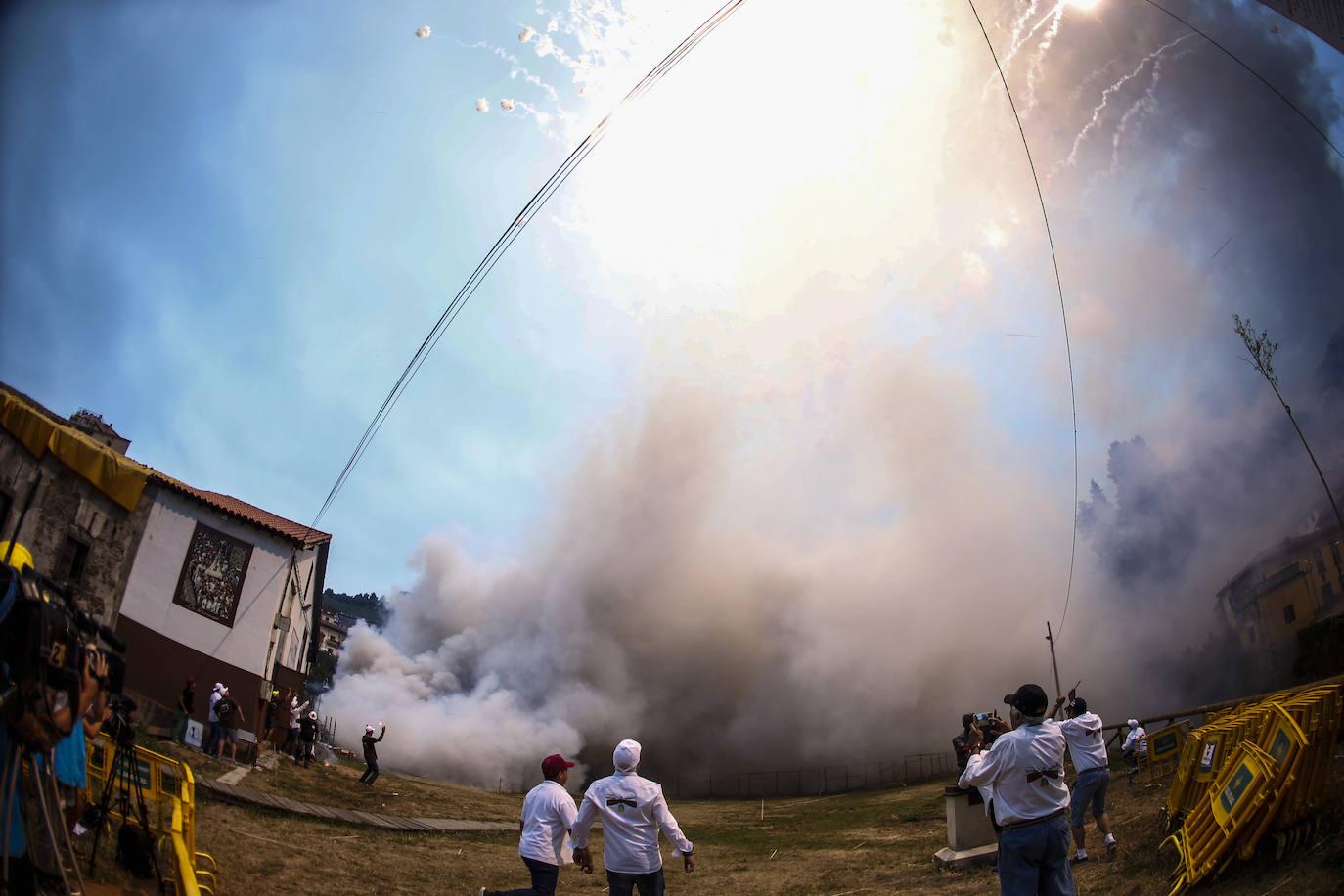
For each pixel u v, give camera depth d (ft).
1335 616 101.65
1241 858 25.79
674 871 49.14
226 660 78.64
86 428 83.71
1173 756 48.88
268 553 83.87
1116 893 28.53
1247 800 25.76
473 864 47.19
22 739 16.90
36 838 18.70
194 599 77.71
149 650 73.87
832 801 93.56
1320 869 23.22
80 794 26.21
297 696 91.97
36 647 17.01
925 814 67.41
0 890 16.51
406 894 37.29
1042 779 21.98
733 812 88.43
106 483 70.38
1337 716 26.86
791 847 57.21
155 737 65.05
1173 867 29.45
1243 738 30.73
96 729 20.99
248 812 48.65
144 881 26.63
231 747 69.82
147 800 30.35
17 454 64.23
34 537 65.05
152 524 75.05
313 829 49.08
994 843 41.14
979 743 42.39
